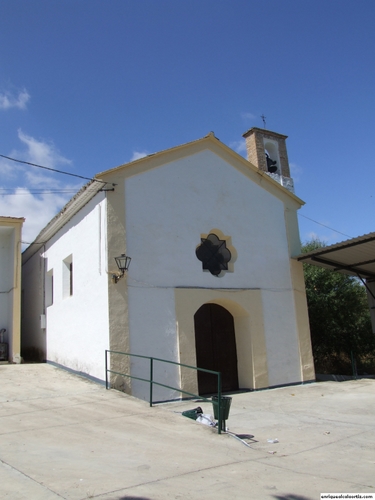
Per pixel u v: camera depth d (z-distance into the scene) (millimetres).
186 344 11148
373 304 14844
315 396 11258
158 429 7234
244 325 12688
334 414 9148
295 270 13953
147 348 10602
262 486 4934
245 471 5457
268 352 12641
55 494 4441
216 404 7328
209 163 12961
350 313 18172
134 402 9008
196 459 5852
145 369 10469
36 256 16812
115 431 7020
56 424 7312
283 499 4559
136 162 11453
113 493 4547
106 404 8773
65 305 13172
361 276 15094
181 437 6859
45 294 15281
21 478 4859
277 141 18141
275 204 14148
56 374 12016
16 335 14555
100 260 10930
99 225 11141
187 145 12484
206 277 12016
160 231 11508
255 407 9961
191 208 12234
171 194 11938
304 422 8445
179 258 11656
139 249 11055
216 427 7535
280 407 9938
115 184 11031
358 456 6270
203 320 12414
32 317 16766
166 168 12023
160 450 6168
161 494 4570
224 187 13086
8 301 15570
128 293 10641
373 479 5254
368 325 18781
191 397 10875
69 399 9172
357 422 8398
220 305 12820
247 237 13172
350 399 10742
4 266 16000
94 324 11023
